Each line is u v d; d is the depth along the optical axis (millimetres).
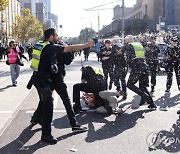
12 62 13445
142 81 8594
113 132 6391
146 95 8516
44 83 5848
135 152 5215
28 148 5539
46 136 5832
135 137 6027
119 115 7848
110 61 11180
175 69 11172
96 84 8078
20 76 17797
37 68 5840
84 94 8961
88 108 8562
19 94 11383
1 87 13289
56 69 5945
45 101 5859
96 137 6082
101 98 8109
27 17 73938
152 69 11188
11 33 75000
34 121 6938
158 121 7168
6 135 6336
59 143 5773
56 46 5754
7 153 5312
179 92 11375
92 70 8133
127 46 8633
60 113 8281
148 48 11125
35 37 75875
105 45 11227
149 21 82438
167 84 11391
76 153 5223
